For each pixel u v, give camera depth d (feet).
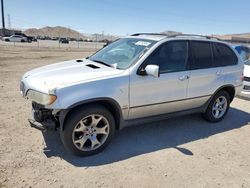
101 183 10.89
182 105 16.02
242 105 24.04
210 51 17.11
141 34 17.06
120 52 15.31
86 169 11.80
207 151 14.34
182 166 12.61
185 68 15.56
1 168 11.39
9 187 10.22
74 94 11.76
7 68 39.40
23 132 15.03
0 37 191.62
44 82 12.23
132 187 10.78
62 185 10.59
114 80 12.78
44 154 12.82
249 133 17.29
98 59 15.80
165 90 14.70
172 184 11.15
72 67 14.11
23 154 12.65
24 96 13.23
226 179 11.85
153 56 14.16
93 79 12.37
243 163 13.35
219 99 18.51
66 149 13.37
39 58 59.11
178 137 15.87
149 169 12.14
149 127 17.06
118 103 13.07
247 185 11.53
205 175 12.02
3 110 18.61
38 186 10.43
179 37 15.65
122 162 12.58
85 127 12.56
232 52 18.61
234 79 18.49
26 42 165.78
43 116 12.50
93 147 13.03
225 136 16.55
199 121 18.75
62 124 11.96
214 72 17.01
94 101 12.52
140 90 13.67
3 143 13.60
